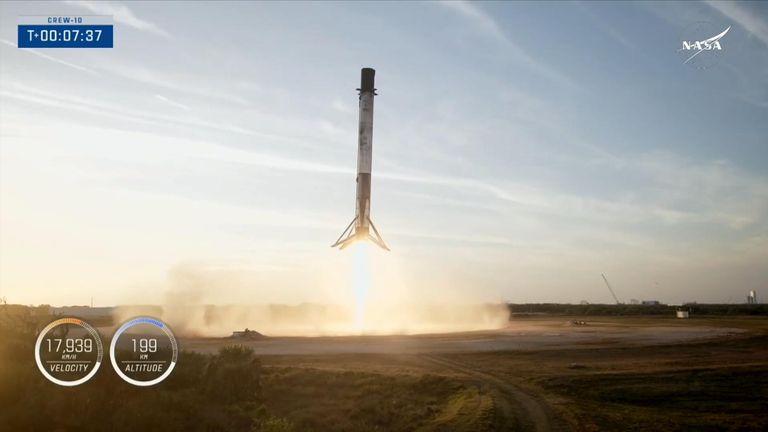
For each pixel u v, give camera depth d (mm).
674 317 130250
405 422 28906
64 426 19844
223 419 25203
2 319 32500
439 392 37125
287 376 39500
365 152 82312
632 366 47469
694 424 29359
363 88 83250
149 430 21609
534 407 32031
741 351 58094
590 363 49969
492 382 39969
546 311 172625
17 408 20328
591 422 28984
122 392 24641
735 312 141375
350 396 34938
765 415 31766
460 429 26828
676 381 40531
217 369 32688
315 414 29531
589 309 164125
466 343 67125
